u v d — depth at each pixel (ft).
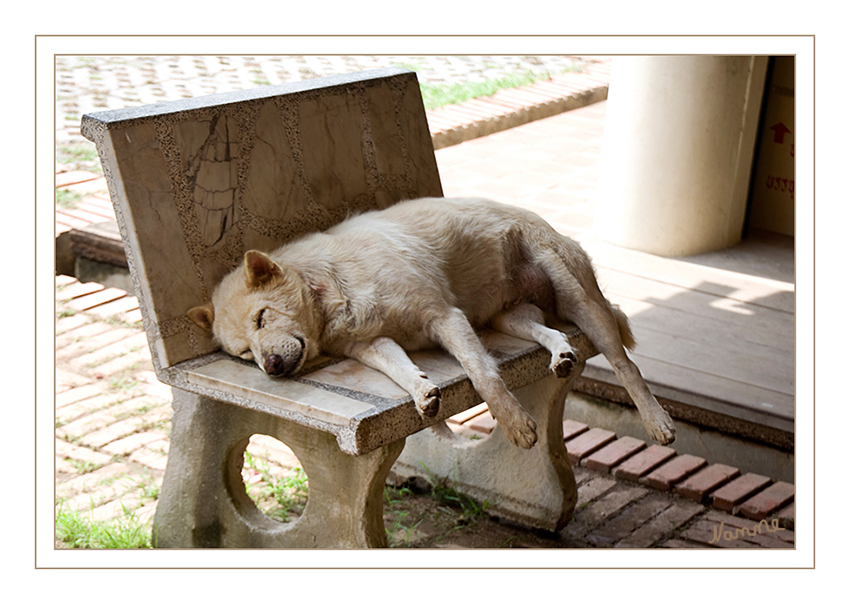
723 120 20.42
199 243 11.55
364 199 13.74
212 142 11.85
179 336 11.22
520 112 32.60
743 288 19.56
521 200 24.89
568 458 13.96
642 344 16.92
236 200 12.04
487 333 12.41
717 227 21.33
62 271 21.58
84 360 17.97
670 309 18.44
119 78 32.78
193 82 32.55
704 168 20.65
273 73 34.37
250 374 10.87
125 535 12.67
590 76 37.83
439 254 12.01
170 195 11.32
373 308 11.07
